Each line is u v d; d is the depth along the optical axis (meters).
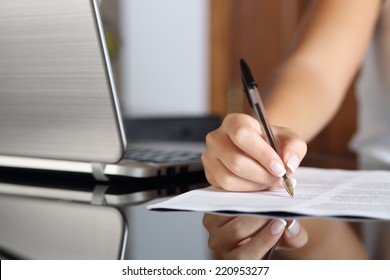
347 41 1.07
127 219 0.59
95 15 0.67
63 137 0.76
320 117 0.98
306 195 0.64
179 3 3.25
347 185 0.71
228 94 3.23
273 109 0.94
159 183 0.81
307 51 1.05
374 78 1.22
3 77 0.76
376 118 1.22
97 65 0.69
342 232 0.52
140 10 3.30
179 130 1.96
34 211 0.64
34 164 0.81
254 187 0.68
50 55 0.71
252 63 3.15
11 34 0.73
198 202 0.62
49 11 0.69
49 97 0.74
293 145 0.67
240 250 0.47
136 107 2.86
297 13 2.94
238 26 3.19
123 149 0.73
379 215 0.54
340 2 1.10
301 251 0.46
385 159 1.15
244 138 0.66
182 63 3.27
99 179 0.79
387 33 1.16
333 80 1.03
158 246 0.49
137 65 3.32
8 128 0.80
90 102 0.71
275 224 0.54
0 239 0.53
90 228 0.56
